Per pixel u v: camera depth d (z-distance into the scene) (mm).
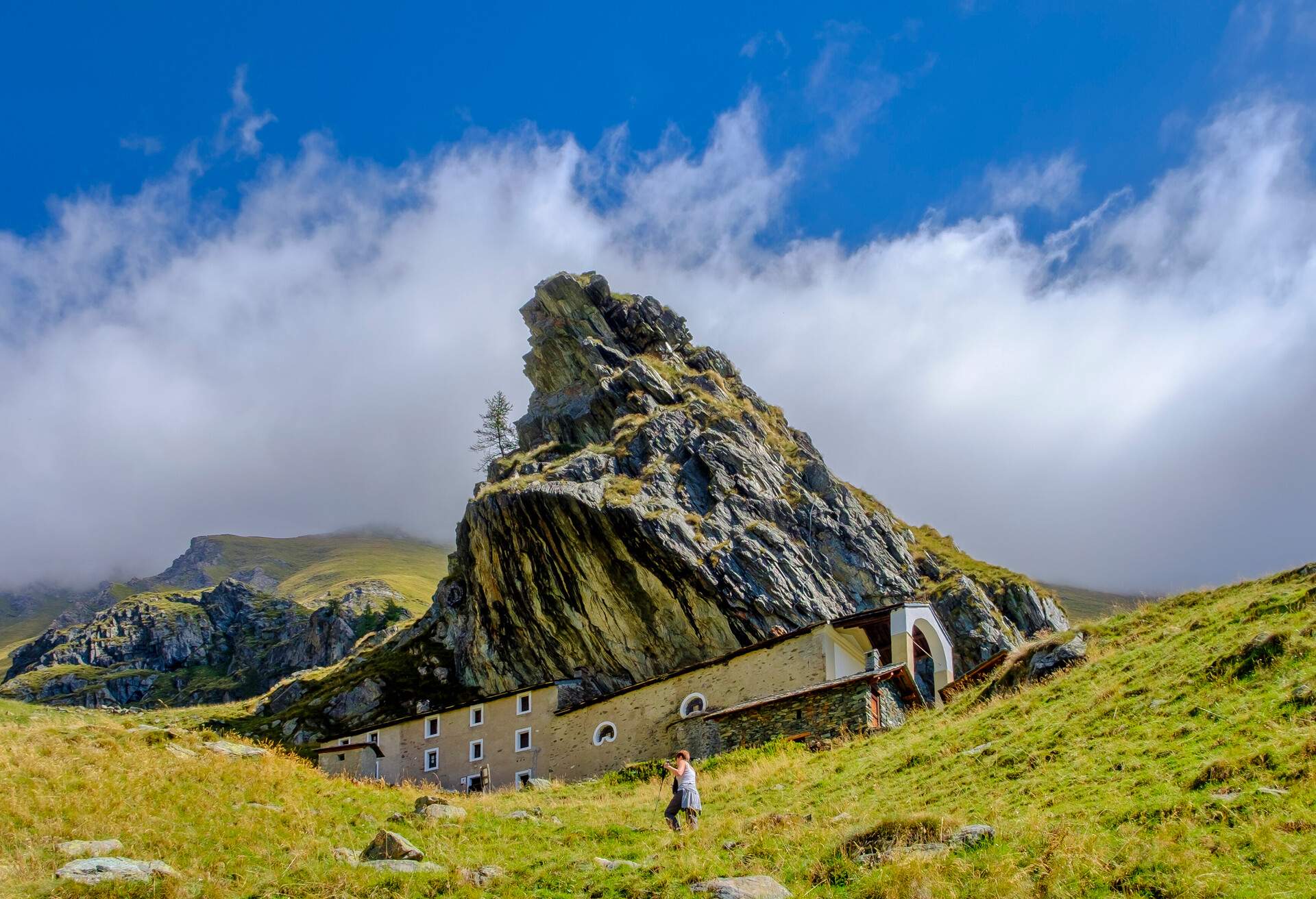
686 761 20969
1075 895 12188
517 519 69875
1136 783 16203
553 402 97375
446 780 53938
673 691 47688
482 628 73438
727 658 46469
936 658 48594
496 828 22391
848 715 35406
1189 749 17219
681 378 94875
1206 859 12258
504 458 88688
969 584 74375
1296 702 17375
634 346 101375
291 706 78312
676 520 68250
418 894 15883
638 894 14883
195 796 22172
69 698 154500
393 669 78000
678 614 65688
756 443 83188
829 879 14328
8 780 21031
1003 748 22000
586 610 67938
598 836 20828
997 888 12594
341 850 19016
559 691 52656
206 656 180625
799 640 45125
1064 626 80312
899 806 19844
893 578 75625
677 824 20281
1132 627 31719
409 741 56656
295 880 16688
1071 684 26406
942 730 27250
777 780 26875
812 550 74250
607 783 34062
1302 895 10781
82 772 22531
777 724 37125
